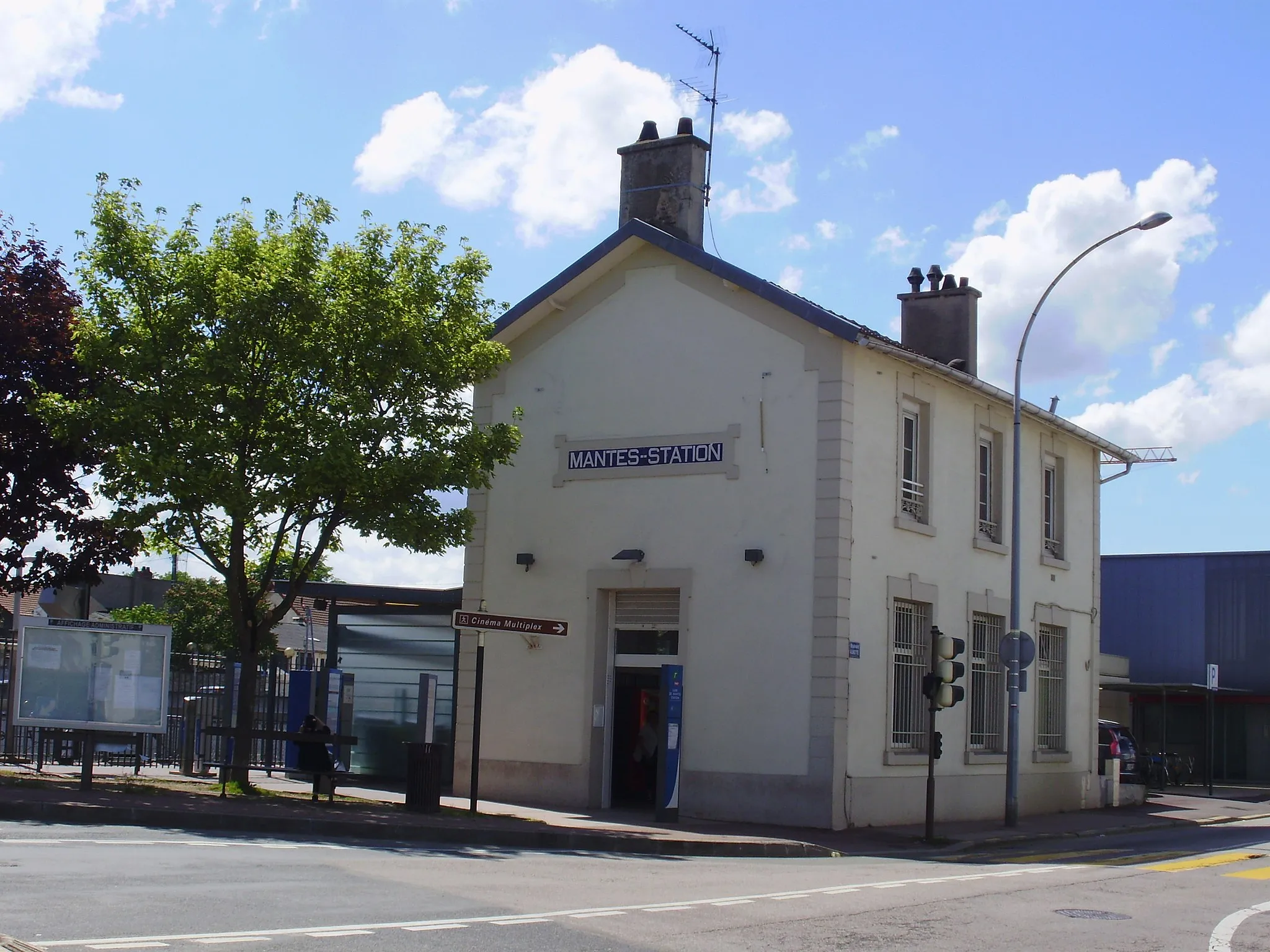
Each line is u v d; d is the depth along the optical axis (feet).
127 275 60.95
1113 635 150.20
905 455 74.08
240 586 63.67
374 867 39.42
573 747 72.02
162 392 59.47
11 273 67.92
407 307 62.59
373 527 62.18
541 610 74.08
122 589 203.51
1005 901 39.86
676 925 31.89
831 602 66.28
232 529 62.95
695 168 75.97
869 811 67.92
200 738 79.92
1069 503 93.97
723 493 69.92
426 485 62.13
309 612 141.18
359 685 83.66
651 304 73.51
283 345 60.08
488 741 74.33
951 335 87.40
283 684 84.74
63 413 60.54
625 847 53.57
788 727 66.54
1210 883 46.68
